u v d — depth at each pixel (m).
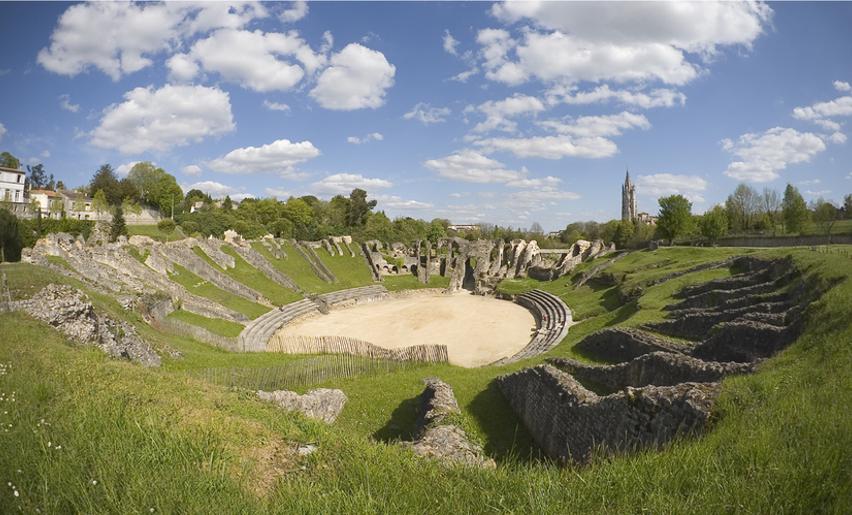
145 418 11.46
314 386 31.95
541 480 8.51
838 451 8.04
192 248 71.50
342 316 70.62
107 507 7.43
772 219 97.69
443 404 19.80
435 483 9.05
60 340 23.34
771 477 7.67
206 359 33.44
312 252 98.38
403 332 61.38
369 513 7.77
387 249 120.38
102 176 119.38
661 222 86.50
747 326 25.17
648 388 14.78
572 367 30.14
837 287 23.34
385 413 26.77
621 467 8.84
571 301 65.50
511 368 36.47
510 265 103.75
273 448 11.37
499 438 23.23
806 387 12.90
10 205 85.88
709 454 8.77
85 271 46.09
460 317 69.81
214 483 8.60
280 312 64.25
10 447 8.80
